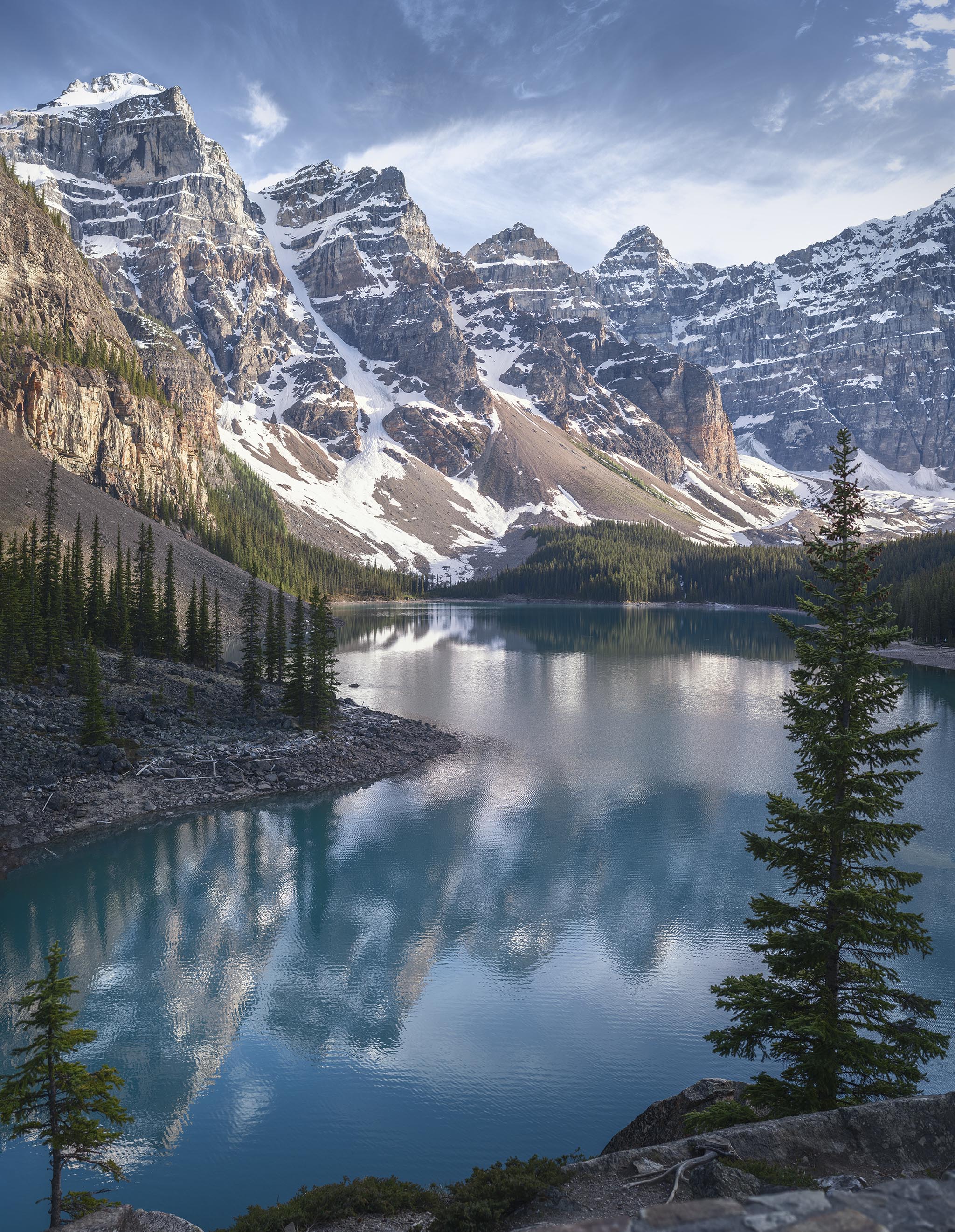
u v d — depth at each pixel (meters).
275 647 105.50
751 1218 5.07
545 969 37.69
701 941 40.53
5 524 141.00
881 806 18.34
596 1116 27.34
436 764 73.19
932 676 125.12
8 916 42.66
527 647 165.38
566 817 59.00
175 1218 12.37
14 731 64.75
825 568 19.95
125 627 97.69
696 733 86.06
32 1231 21.75
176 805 59.72
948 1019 32.22
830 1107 17.47
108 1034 32.00
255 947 39.59
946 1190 5.47
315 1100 28.05
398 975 37.03
